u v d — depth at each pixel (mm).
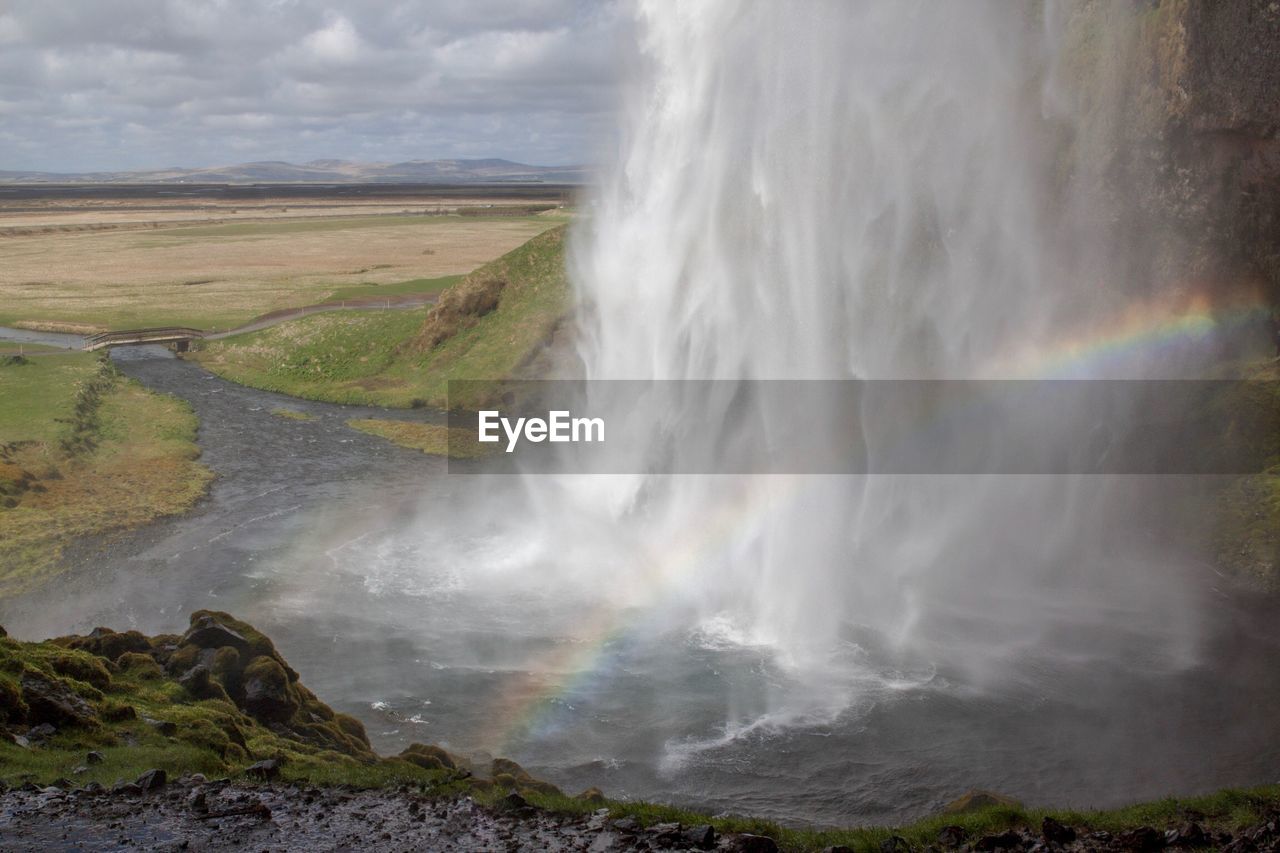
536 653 27812
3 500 40844
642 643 28328
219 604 31484
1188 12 41094
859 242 38844
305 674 26453
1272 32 39750
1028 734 22969
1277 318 41031
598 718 23938
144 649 22828
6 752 16141
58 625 29797
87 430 52688
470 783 16672
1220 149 41406
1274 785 17844
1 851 12805
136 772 15961
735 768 21531
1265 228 41031
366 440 54750
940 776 21062
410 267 125312
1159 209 42125
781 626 29312
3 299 102688
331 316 77688
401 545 37188
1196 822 15336
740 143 39625
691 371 40281
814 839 14992
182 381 69562
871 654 27312
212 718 19344
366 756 20688
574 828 14758
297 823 14406
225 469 49000
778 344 37844
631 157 43500
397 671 26625
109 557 35875
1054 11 43250
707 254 40312
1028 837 14875
